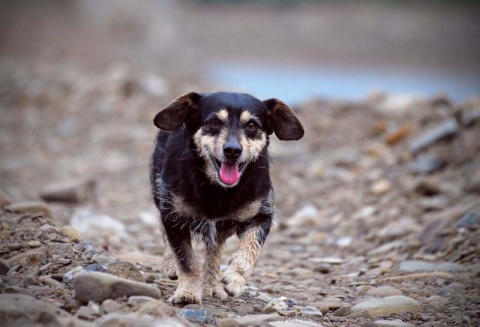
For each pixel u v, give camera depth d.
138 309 6.41
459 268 9.22
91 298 6.58
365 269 9.84
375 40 50.22
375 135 16.27
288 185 14.51
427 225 10.90
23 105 22.48
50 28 41.56
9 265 7.60
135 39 40.69
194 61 39.12
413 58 45.81
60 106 21.88
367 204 12.98
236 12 58.19
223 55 46.34
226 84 25.69
